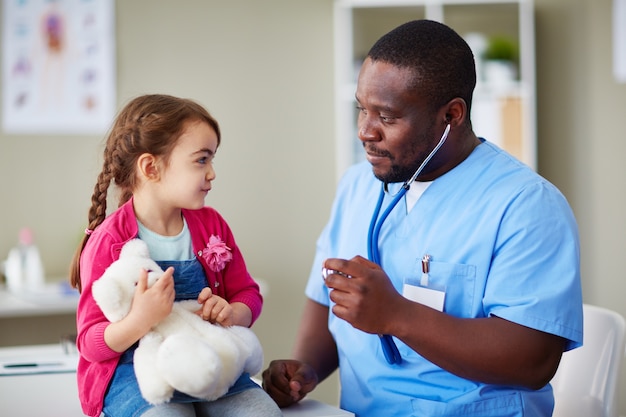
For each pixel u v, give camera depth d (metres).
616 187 3.65
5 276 3.35
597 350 1.63
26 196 3.46
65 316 3.36
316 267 1.72
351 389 1.55
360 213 1.62
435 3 3.43
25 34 3.45
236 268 1.46
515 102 3.49
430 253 1.46
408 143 1.40
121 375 1.25
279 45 3.63
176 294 1.34
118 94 3.53
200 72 3.59
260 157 3.65
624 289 3.65
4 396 1.53
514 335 1.32
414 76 1.37
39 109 3.46
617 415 1.58
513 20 3.68
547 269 1.36
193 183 1.33
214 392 1.21
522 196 1.40
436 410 1.40
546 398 1.46
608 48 3.63
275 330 3.68
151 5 3.55
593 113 3.64
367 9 3.52
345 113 3.50
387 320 1.28
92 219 1.42
